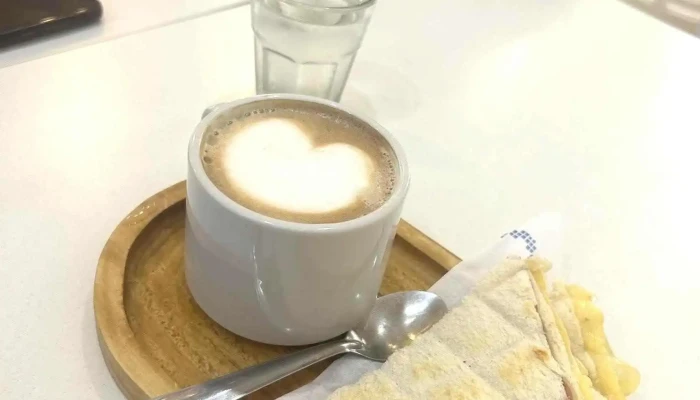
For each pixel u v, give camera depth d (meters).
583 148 0.33
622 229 0.28
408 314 0.21
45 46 0.31
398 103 0.33
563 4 0.48
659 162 0.33
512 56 0.40
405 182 0.18
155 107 0.29
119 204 0.23
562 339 0.19
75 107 0.28
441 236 0.25
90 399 0.17
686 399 0.21
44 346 0.18
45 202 0.23
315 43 0.29
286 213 0.17
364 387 0.18
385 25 0.41
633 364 0.22
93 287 0.20
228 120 0.20
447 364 0.18
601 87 0.38
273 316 0.18
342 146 0.20
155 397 0.16
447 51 0.39
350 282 0.18
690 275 0.26
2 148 0.24
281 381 0.19
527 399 0.18
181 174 0.25
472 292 0.21
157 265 0.21
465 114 0.33
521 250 0.22
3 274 0.20
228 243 0.17
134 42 0.33
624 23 0.46
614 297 0.24
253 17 0.29
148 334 0.19
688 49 0.44
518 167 0.30
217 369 0.18
